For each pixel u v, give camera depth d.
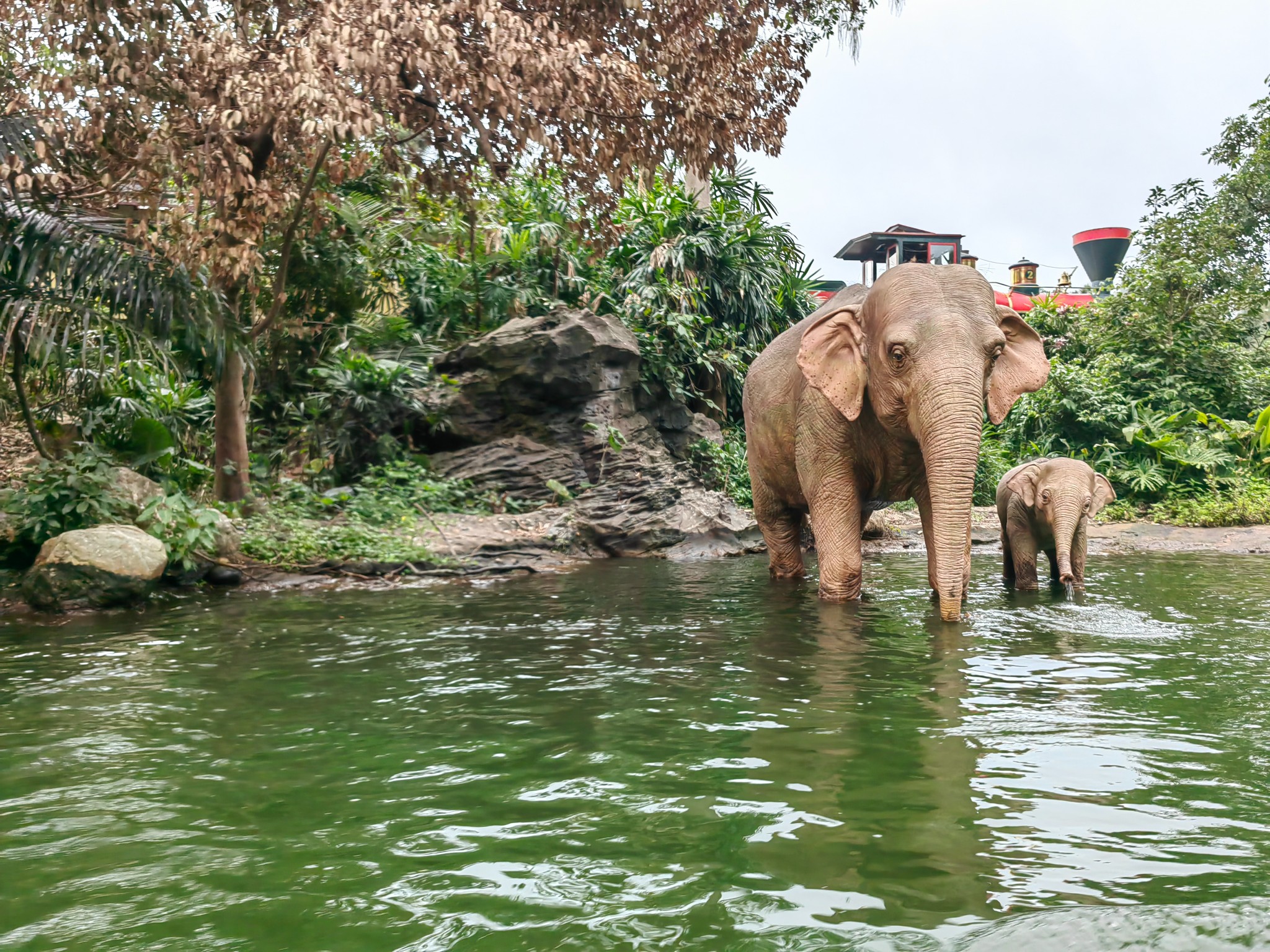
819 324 6.52
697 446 15.41
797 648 5.30
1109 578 8.79
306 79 7.62
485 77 8.31
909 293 6.11
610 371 13.86
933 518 5.96
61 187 8.93
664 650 5.34
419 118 9.68
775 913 2.11
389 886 2.31
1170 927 1.86
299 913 2.16
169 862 2.48
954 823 2.65
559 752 3.44
